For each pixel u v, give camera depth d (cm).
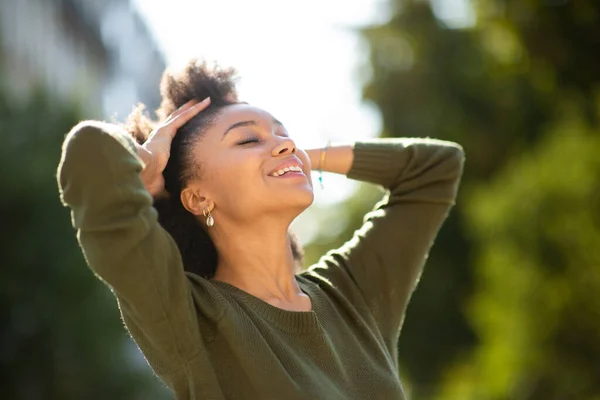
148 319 318
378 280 407
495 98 2473
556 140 1758
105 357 2217
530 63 1452
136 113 420
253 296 356
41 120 2384
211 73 407
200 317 337
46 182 2272
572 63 1384
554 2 1353
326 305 378
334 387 345
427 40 2723
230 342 335
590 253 1653
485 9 1466
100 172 312
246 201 368
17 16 3647
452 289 2616
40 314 2177
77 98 2602
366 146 446
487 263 1856
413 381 2634
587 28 1352
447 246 2617
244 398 331
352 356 364
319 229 3064
